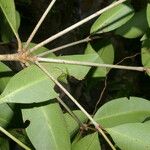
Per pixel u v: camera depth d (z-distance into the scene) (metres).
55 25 0.89
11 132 0.41
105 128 0.37
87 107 0.79
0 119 0.38
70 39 0.84
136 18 0.47
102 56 0.51
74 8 0.89
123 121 0.39
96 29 0.44
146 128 0.37
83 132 0.41
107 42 0.51
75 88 0.77
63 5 0.89
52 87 0.35
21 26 0.82
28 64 0.36
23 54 0.35
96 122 0.38
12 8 0.37
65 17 0.90
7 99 0.34
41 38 0.87
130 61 0.76
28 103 0.36
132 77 0.77
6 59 0.35
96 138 0.38
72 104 0.77
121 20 0.44
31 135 0.35
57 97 0.37
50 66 0.36
